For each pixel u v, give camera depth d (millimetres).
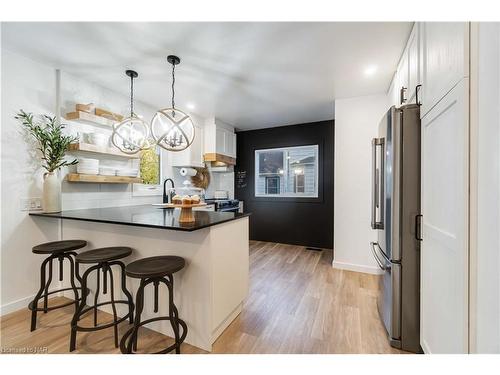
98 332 1768
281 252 4008
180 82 2678
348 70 2373
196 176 4367
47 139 2162
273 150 4836
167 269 1417
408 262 1567
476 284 920
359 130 3068
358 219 3082
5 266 2021
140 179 3021
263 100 3244
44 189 2201
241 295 2027
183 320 1673
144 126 2273
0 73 1985
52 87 2332
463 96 950
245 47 1988
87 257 1593
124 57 2148
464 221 949
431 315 1311
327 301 2262
